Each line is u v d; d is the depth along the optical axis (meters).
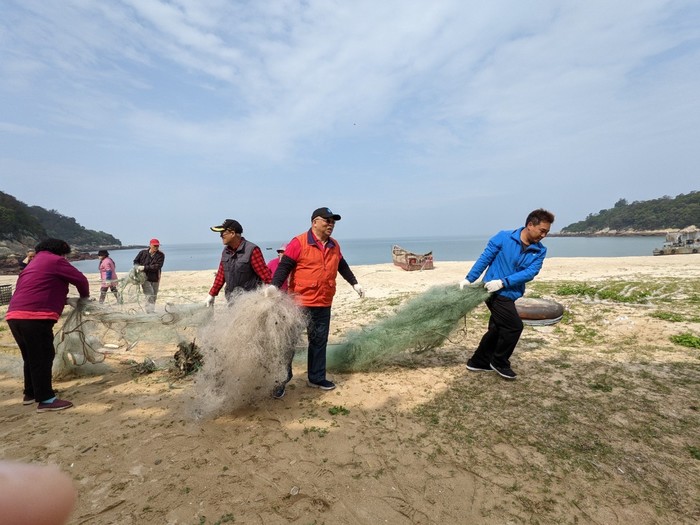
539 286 9.73
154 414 3.93
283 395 4.28
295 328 3.97
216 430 3.59
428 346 5.09
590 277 12.20
